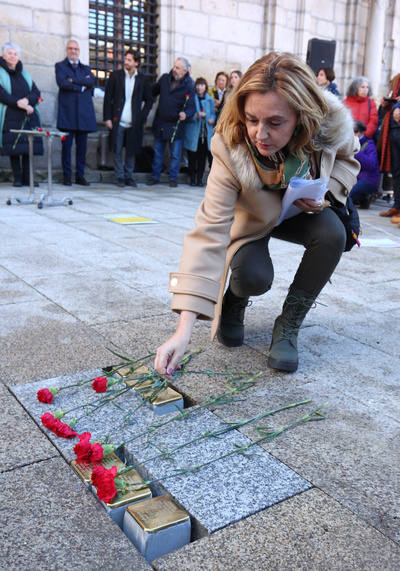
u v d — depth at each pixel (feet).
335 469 5.23
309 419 6.14
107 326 8.74
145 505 4.51
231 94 5.05
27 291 10.35
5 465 5.06
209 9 34.45
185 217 20.11
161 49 33.63
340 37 40.96
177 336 4.99
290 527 4.40
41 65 29.55
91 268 12.22
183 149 34.96
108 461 5.13
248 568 3.94
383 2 40.88
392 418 6.28
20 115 25.66
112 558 3.99
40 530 4.25
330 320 9.70
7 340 7.98
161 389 6.34
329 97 5.71
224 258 5.50
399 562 4.08
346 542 4.26
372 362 7.90
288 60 4.75
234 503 4.66
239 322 8.02
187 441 5.57
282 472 5.14
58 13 29.45
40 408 6.08
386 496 4.85
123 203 23.26
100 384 6.32
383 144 24.66
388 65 44.19
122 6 32.63
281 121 4.81
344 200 6.75
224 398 6.50
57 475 4.95
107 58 32.96
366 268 13.79
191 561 3.99
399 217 22.33
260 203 6.14
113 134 29.32
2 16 28.02
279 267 13.39
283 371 7.38
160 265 12.80
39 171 30.12
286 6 36.94
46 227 16.76
